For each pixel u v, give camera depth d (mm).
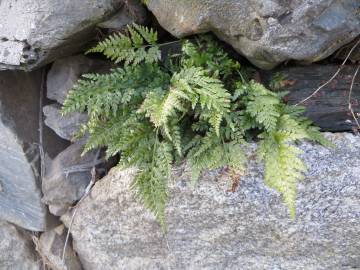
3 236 782
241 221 539
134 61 514
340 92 504
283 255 558
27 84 620
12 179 676
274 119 456
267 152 475
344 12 430
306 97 514
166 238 600
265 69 509
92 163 639
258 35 449
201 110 488
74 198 654
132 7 512
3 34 521
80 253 712
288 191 451
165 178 503
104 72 593
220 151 499
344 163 484
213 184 521
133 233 619
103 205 616
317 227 516
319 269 555
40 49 513
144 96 514
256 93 481
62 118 616
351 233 511
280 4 425
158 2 484
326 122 517
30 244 776
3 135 620
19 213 723
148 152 513
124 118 524
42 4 490
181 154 494
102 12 496
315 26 433
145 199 507
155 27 543
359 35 472
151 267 647
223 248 579
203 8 452
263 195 508
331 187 490
